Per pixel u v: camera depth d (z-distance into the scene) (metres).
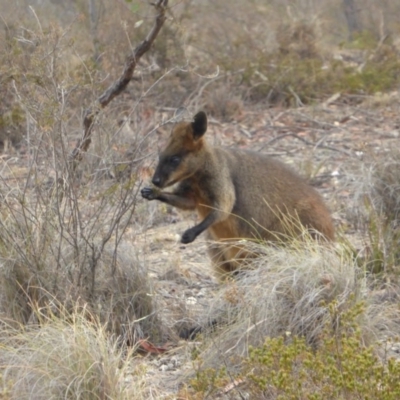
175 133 11.51
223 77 23.59
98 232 10.43
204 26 27.23
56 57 10.30
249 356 8.48
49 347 8.41
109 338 9.33
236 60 24.27
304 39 27.17
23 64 11.95
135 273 10.34
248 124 21.36
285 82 23.66
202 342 9.41
